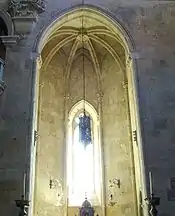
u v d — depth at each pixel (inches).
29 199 549.0
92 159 842.2
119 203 751.1
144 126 601.0
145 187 557.9
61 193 778.2
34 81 630.5
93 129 872.3
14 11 686.5
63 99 875.4
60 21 706.2
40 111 812.6
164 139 592.4
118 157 789.2
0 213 541.0
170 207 544.4
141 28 687.1
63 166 805.2
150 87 631.8
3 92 621.0
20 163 569.3
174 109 613.9
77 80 906.7
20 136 588.1
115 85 862.5
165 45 668.7
